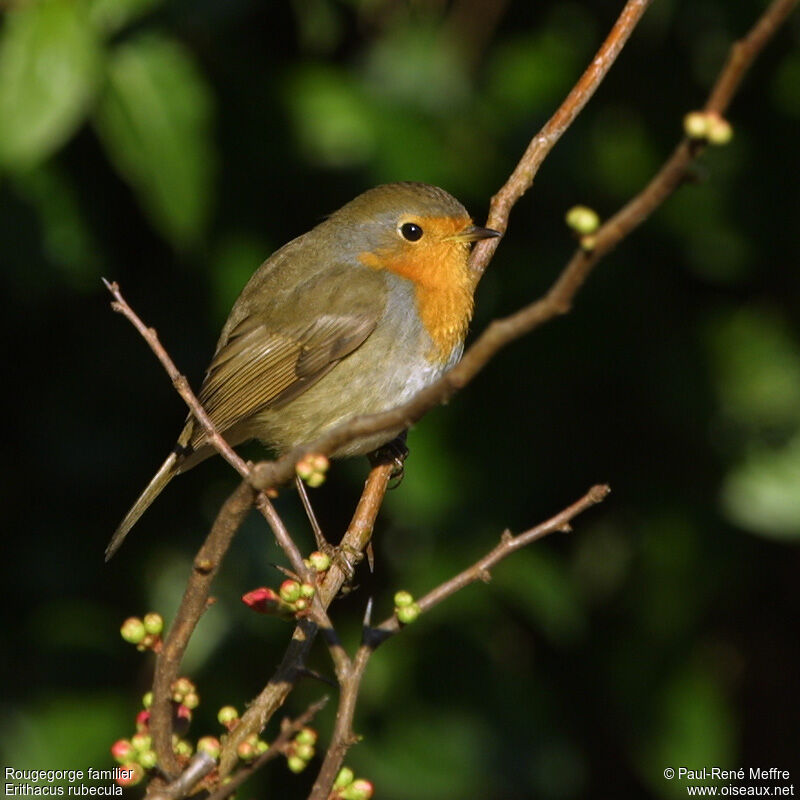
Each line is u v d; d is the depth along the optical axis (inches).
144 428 397.4
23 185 361.4
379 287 335.9
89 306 390.3
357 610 394.9
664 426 389.4
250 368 339.6
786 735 431.2
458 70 386.3
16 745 369.1
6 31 326.3
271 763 387.2
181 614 195.6
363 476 385.1
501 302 385.1
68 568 392.5
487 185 381.7
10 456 396.5
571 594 389.4
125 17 325.4
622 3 382.9
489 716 390.6
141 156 338.0
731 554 389.1
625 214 146.9
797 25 375.6
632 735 396.5
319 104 374.3
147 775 204.4
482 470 382.9
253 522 392.5
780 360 383.6
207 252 379.2
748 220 382.9
